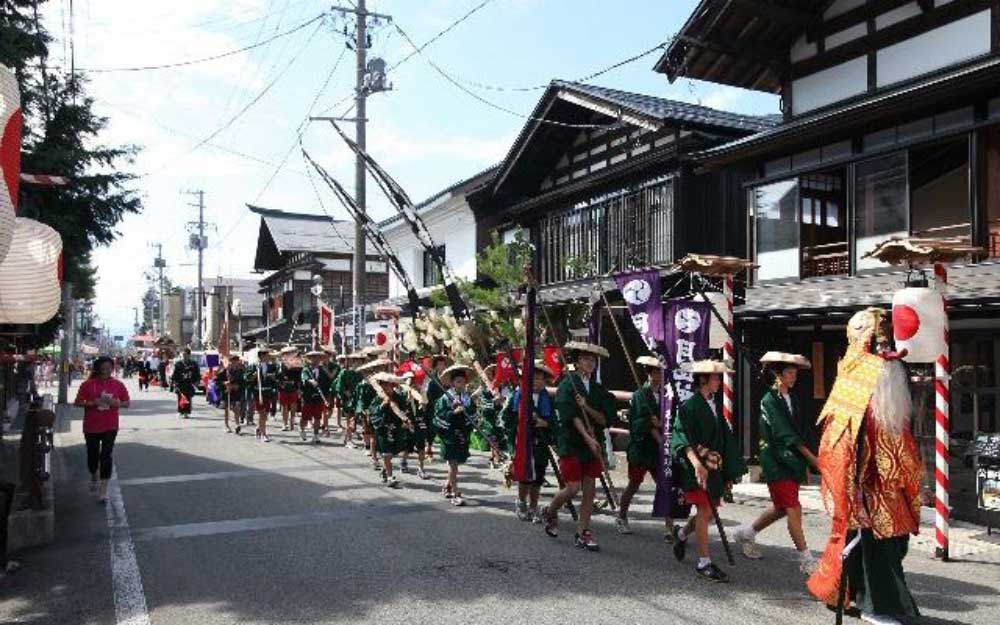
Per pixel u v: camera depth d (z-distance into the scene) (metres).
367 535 7.89
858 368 5.28
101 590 6.12
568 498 7.62
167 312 97.62
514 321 15.19
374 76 20.67
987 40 10.07
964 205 11.73
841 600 5.10
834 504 5.24
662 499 7.53
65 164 12.77
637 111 15.18
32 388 19.69
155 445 15.86
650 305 9.50
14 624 5.36
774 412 6.57
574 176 18.81
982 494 8.00
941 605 5.71
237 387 18.20
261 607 5.66
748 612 5.50
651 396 7.93
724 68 13.69
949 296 9.05
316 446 15.71
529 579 6.32
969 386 10.47
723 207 14.78
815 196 12.33
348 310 33.94
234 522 8.54
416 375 13.89
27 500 8.02
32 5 12.76
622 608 5.59
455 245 24.73
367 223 18.88
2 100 5.68
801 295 11.64
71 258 14.30
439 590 6.03
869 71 11.61
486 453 14.99
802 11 12.37
